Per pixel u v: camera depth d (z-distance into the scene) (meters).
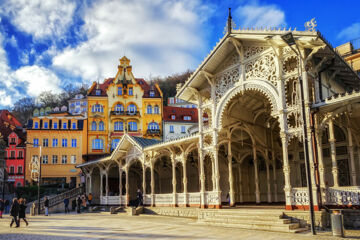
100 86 69.75
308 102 16.33
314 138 16.25
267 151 25.31
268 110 23.31
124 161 33.62
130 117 65.44
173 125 68.38
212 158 21.73
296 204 16.36
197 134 22.98
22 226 20.03
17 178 59.84
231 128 22.95
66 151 62.09
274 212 16.41
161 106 67.81
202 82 22.45
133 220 22.25
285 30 16.95
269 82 18.12
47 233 15.84
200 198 22.48
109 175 40.56
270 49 18.27
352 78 20.59
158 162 34.03
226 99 20.44
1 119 72.12
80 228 17.86
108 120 65.00
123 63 68.69
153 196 28.45
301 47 16.67
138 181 39.59
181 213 24.34
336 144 22.16
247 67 19.45
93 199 39.75
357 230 14.36
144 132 65.75
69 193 40.09
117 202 33.25
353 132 20.31
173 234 14.48
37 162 60.09
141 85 72.38
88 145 63.19
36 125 62.56
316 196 15.59
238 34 18.81
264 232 14.63
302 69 16.70
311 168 15.98
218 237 13.28
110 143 63.53
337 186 16.08
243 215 17.69
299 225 15.48
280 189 25.50
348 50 33.12
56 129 62.44
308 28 15.97
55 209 37.78
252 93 21.69
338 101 15.57
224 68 20.95
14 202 19.61
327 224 15.17
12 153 61.00
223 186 28.83
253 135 24.20
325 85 18.56
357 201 14.83
